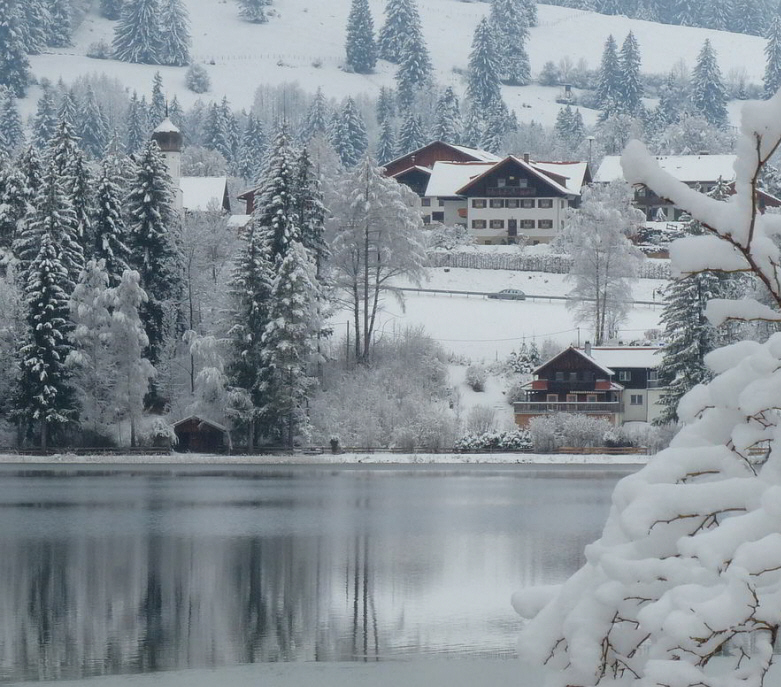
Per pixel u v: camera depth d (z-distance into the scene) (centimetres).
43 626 5125
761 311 1066
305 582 6181
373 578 6294
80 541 7688
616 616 1052
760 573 951
